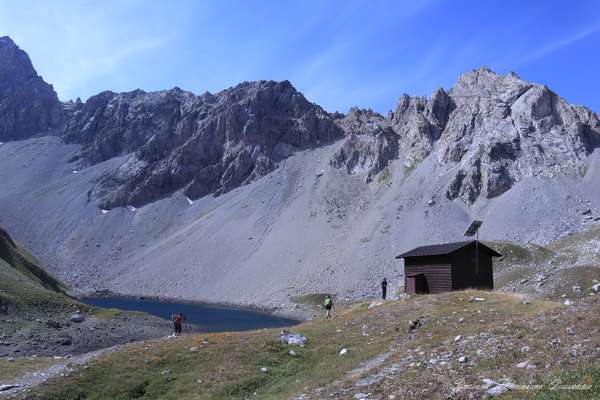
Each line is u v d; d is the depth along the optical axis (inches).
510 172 7500.0
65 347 2236.7
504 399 522.9
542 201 6609.3
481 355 776.3
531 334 832.3
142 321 2923.2
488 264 2158.0
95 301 5620.1
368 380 820.6
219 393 1005.2
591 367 556.1
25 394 1014.4
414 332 1235.9
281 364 1173.1
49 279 3846.0
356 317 1646.2
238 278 6648.6
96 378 1111.6
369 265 5979.3
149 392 1056.2
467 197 7322.8
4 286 2635.3
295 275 6254.9
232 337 1382.9
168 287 6850.4
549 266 3316.9
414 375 756.6
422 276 2203.5
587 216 5949.8
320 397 789.2
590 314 845.2
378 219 7303.2
